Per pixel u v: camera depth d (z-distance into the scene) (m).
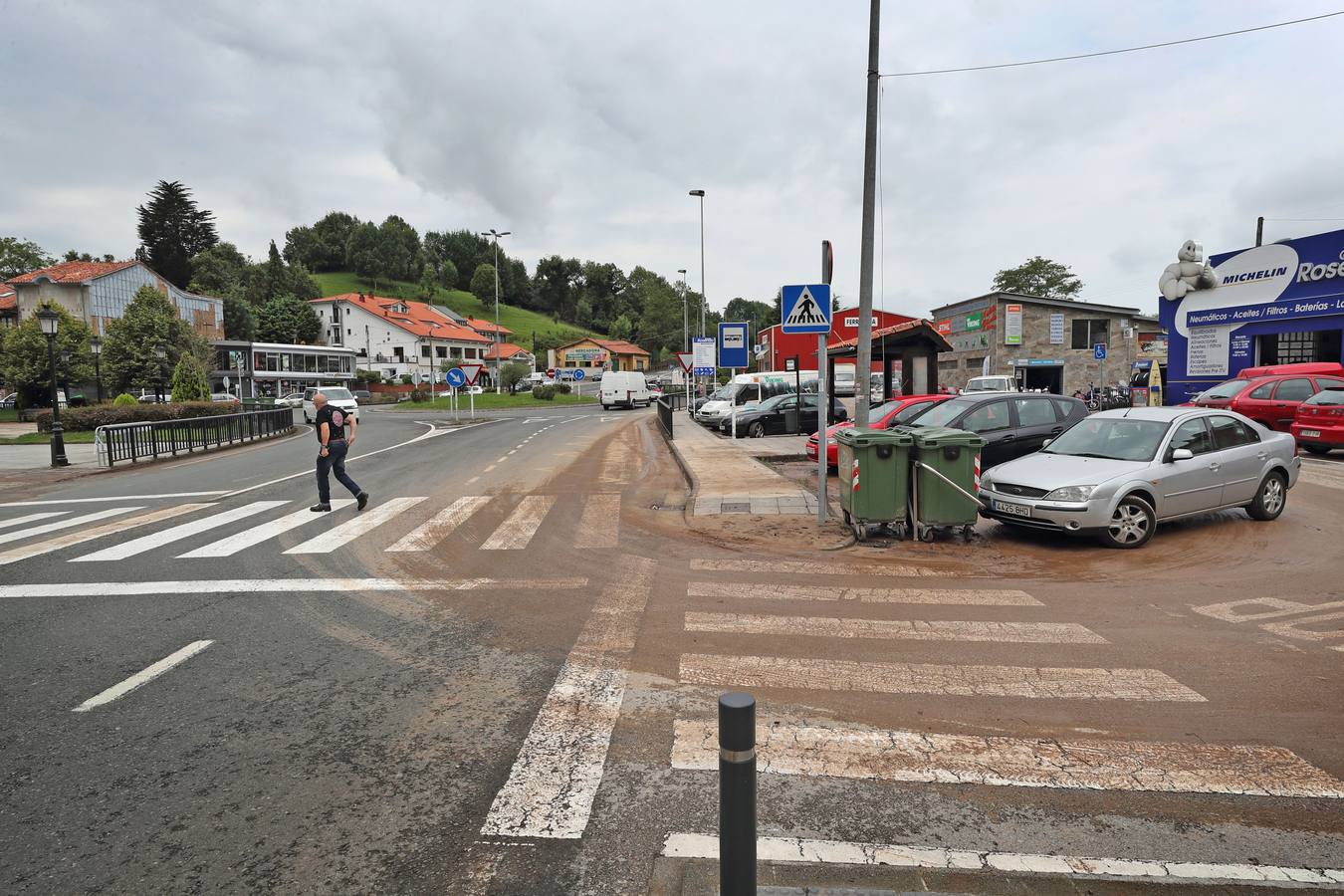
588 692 4.41
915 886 2.68
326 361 70.75
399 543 8.66
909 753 3.67
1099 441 9.08
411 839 3.00
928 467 8.27
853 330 29.88
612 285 163.50
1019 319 36.75
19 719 4.12
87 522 10.21
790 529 9.23
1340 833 3.00
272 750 3.75
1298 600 6.13
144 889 2.70
